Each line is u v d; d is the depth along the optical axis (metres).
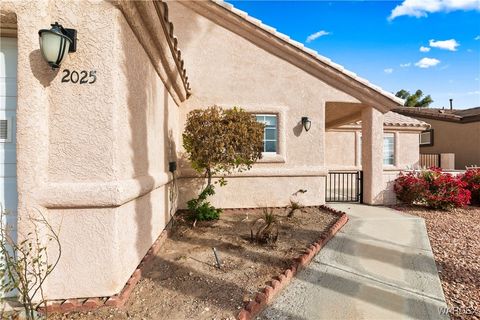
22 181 3.23
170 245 5.57
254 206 8.98
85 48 3.43
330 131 16.33
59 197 3.30
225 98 8.84
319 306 3.67
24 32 3.25
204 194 7.41
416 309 3.63
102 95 3.46
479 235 6.77
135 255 4.18
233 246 5.51
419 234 6.77
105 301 3.37
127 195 3.61
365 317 3.44
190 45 8.74
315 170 9.25
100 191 3.36
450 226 7.57
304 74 9.29
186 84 7.86
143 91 4.56
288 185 9.21
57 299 3.36
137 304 3.45
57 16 3.39
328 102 9.62
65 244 3.39
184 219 7.57
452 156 19.20
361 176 10.58
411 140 17.06
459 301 3.82
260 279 4.16
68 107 3.42
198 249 5.34
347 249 5.73
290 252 5.23
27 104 3.25
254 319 3.33
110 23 3.47
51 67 3.31
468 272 4.73
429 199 9.64
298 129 9.25
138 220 4.32
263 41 8.97
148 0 3.83
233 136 6.48
